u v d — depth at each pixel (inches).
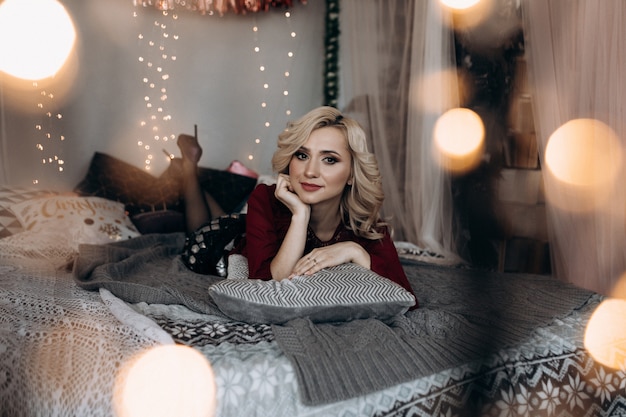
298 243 77.3
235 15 161.0
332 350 60.4
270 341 63.9
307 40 169.2
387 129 140.3
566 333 69.1
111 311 69.5
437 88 122.1
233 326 67.8
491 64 119.1
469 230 124.6
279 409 55.8
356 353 60.7
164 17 153.5
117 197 140.3
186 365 55.9
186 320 70.9
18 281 83.5
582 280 94.7
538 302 79.6
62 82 139.0
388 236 84.8
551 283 90.4
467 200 124.6
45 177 116.1
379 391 57.1
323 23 170.1
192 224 137.3
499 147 122.3
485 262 123.8
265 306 67.0
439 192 124.3
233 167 159.0
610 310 76.5
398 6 136.8
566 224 96.2
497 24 117.0
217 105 162.1
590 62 88.7
